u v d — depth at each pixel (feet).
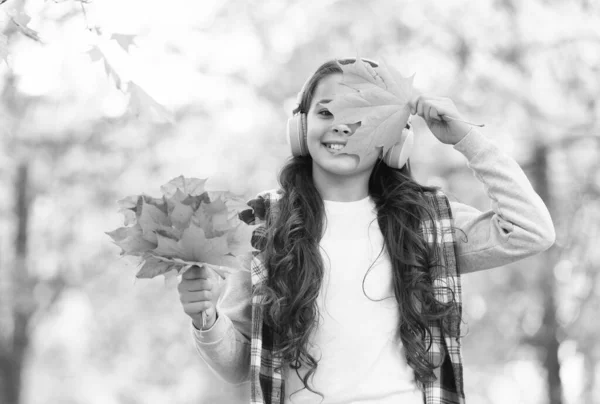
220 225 7.70
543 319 27.02
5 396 35.94
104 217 35.76
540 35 24.85
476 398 36.19
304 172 9.61
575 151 26.37
